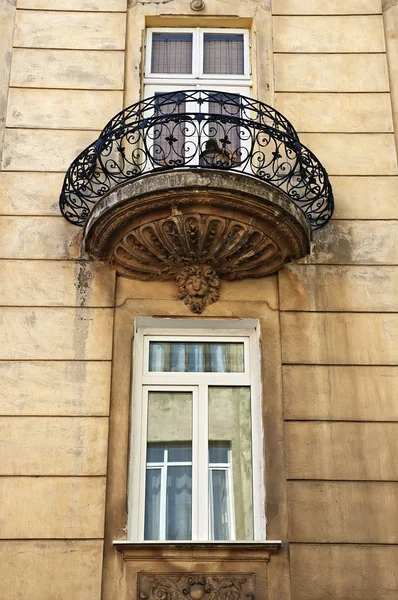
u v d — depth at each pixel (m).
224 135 8.89
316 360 8.25
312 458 7.84
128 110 9.30
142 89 9.72
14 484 7.63
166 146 9.41
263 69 9.70
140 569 7.38
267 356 8.27
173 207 8.02
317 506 7.66
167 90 9.79
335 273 8.66
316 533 7.55
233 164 8.59
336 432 7.95
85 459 7.75
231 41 10.12
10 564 7.36
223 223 8.11
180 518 7.88
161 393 8.32
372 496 7.71
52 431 7.84
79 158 8.54
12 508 7.54
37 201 8.90
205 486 7.96
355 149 9.29
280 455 7.86
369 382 8.17
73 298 8.42
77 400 7.97
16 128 9.23
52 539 7.45
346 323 8.43
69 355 8.16
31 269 8.55
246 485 8.00
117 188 8.16
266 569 7.42
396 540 7.55
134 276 8.53
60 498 7.60
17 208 8.84
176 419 8.23
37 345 8.19
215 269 8.45
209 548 7.39
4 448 7.75
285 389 8.12
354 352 8.30
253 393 8.29
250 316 8.43
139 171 8.59
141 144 9.29
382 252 8.79
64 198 8.64
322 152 9.26
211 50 10.07
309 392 8.11
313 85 9.61
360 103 9.54
